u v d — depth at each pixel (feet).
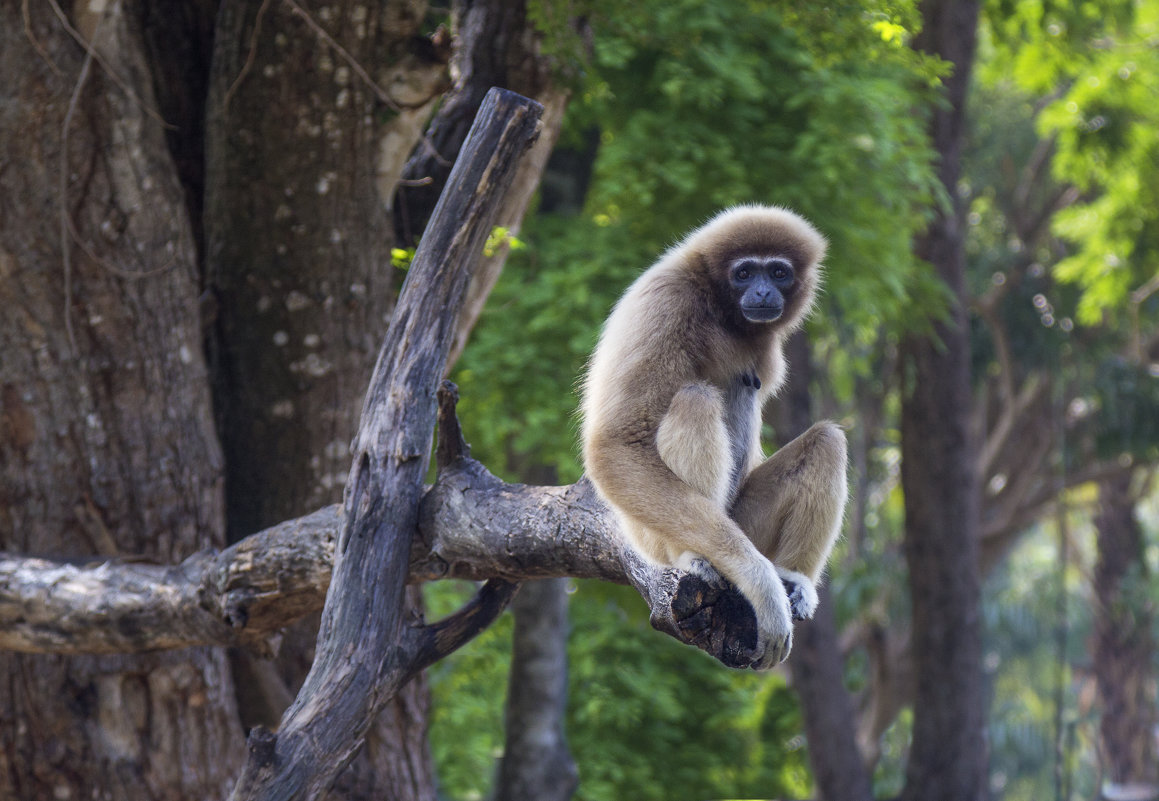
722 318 28.12
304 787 23.58
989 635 162.71
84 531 34.99
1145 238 99.35
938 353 83.61
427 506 26.12
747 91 57.82
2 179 33.71
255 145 37.29
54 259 34.35
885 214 64.95
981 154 120.78
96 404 35.12
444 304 26.45
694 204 61.57
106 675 35.24
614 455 23.24
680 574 21.06
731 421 28.27
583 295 58.70
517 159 26.30
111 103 34.60
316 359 38.68
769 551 26.18
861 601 115.14
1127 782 135.95
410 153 42.63
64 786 34.94
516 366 60.39
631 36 48.11
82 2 33.71
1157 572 166.71
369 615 25.17
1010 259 118.93
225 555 29.73
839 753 87.81
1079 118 93.61
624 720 80.18
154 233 35.83
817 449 25.46
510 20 43.16
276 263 38.19
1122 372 116.57
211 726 36.50
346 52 36.60
